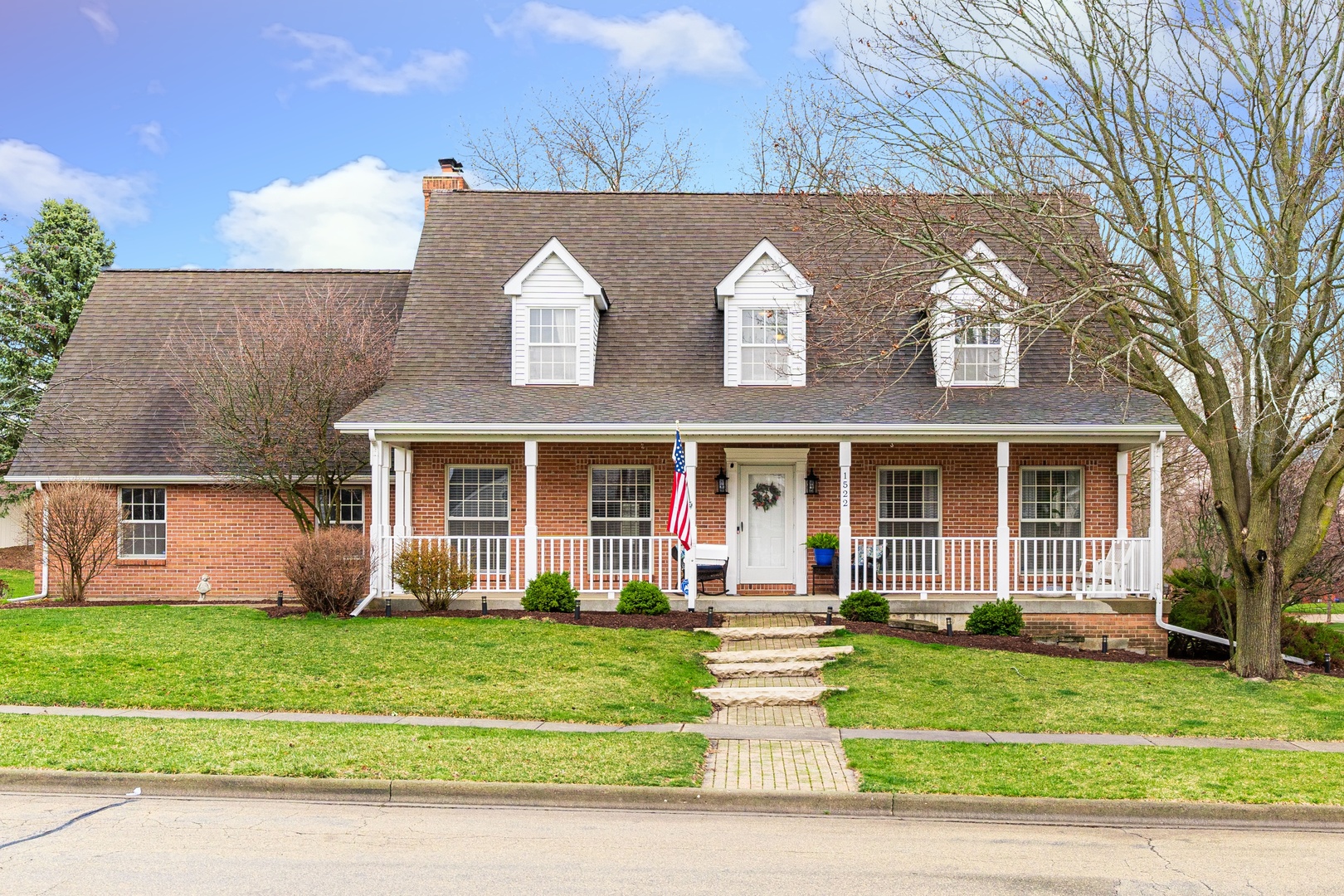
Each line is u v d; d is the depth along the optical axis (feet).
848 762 32.45
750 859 24.11
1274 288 47.88
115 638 48.03
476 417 57.31
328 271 80.12
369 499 70.08
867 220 52.19
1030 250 47.78
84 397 71.87
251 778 29.12
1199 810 28.22
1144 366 49.90
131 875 21.98
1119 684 45.24
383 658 45.73
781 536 63.72
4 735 32.94
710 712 40.63
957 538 58.70
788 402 60.44
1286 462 46.62
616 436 57.36
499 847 24.68
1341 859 24.76
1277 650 47.91
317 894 21.06
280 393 63.93
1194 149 47.26
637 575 62.95
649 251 72.38
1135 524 92.79
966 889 22.13
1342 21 43.98
